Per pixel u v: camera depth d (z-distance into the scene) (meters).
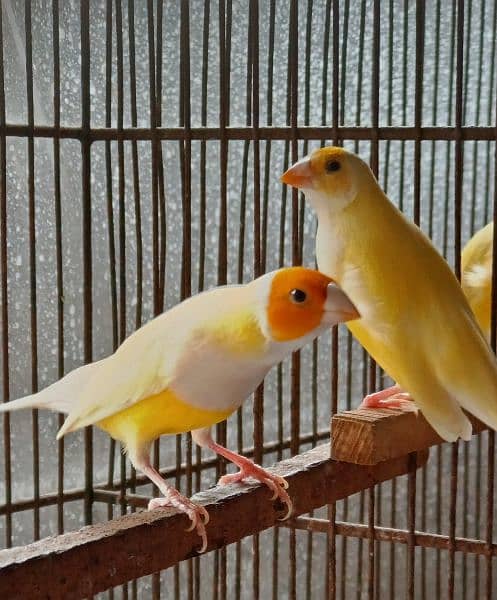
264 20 0.75
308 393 0.84
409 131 0.54
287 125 0.66
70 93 0.69
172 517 0.44
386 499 0.90
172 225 0.75
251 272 0.78
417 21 0.52
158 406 0.45
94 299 0.72
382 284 0.49
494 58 0.83
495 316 0.53
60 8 0.68
